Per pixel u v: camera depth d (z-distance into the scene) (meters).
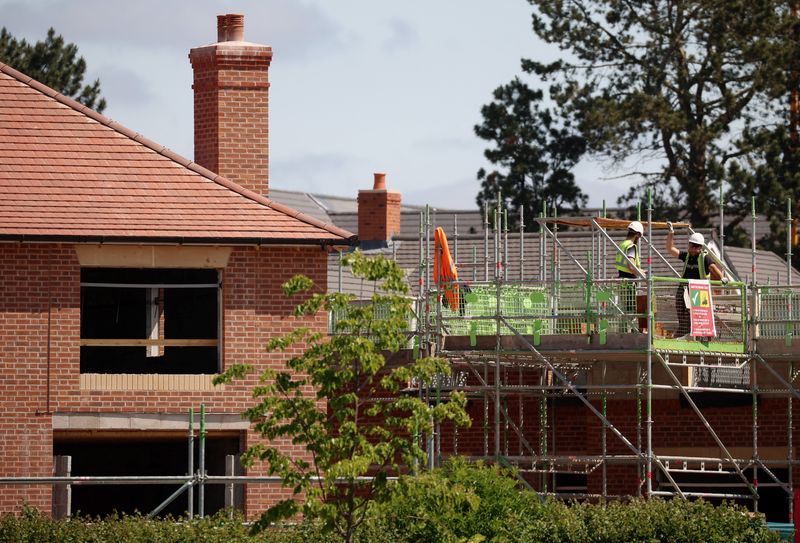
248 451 40.25
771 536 44.44
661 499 46.78
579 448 58.44
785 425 56.06
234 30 61.00
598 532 43.94
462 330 53.53
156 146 55.62
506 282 51.75
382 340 40.06
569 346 50.56
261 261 53.25
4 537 43.41
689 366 51.00
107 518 45.38
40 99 56.16
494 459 52.00
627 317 50.69
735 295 56.88
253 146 59.47
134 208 52.97
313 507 39.41
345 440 39.84
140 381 52.25
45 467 51.34
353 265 40.03
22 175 53.41
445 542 43.22
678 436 56.81
